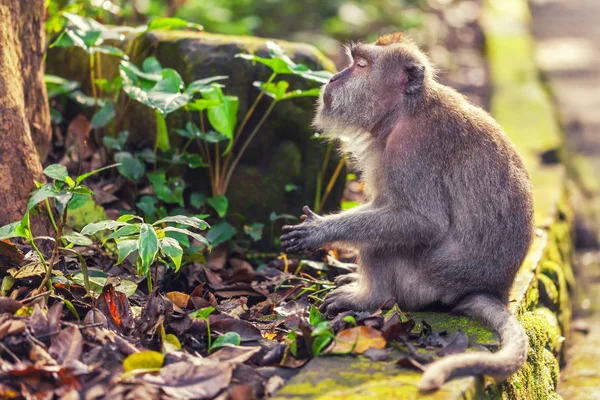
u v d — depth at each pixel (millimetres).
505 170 5758
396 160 5723
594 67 17000
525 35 16594
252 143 7328
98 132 7703
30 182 6008
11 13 6199
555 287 7508
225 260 6961
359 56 6141
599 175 12203
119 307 5262
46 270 5227
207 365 4496
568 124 13906
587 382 7105
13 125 5918
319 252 7266
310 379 4539
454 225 5727
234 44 7234
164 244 5227
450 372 4488
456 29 17094
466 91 13352
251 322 5621
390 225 5703
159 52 7406
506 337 5059
